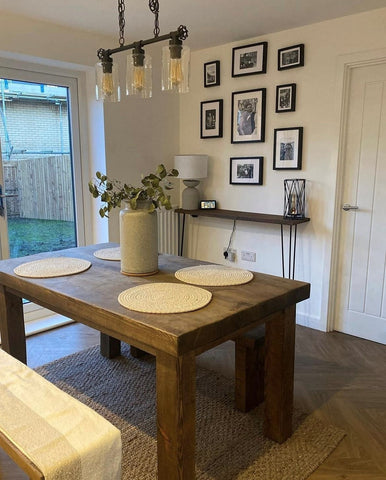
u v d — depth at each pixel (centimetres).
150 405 232
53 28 307
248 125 354
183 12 279
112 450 123
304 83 316
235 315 153
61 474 110
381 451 195
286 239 347
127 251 200
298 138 323
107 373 267
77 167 365
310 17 290
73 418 129
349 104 300
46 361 283
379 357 289
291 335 190
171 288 181
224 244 396
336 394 243
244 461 187
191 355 139
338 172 307
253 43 338
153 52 375
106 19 295
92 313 162
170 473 146
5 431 122
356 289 319
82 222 376
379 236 302
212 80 373
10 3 263
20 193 332
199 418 219
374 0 259
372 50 279
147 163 390
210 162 392
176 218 418
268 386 197
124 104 362
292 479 177
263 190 356
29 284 194
